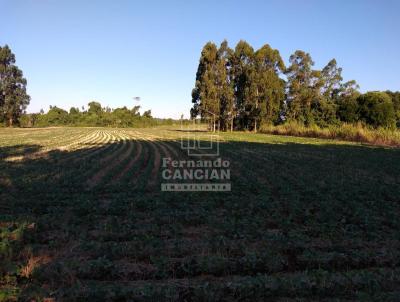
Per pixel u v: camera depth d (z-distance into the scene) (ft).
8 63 284.41
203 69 245.24
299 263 24.45
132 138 167.53
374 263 24.76
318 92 250.78
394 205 40.96
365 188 50.01
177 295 19.53
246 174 62.28
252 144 127.95
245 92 228.63
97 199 43.32
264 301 19.43
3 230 28.22
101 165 71.05
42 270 22.15
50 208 38.01
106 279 22.36
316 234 30.50
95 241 28.30
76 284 20.79
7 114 288.51
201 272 23.15
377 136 134.62
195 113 249.96
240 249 26.14
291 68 249.75
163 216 35.22
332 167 70.38
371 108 199.72
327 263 24.39
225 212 37.09
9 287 20.30
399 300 19.16
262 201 41.22
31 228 30.48
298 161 79.87
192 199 42.93
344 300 19.47
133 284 21.47
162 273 22.59
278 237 28.60
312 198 43.98
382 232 30.96
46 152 96.48
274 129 206.90
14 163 72.90
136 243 26.94
